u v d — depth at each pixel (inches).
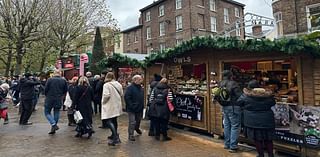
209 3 1278.3
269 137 200.5
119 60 442.9
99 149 248.1
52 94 314.5
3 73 1439.5
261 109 200.7
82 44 970.7
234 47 231.9
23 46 830.5
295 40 191.6
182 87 340.8
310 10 604.7
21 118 374.3
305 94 212.5
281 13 664.4
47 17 836.0
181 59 325.4
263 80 287.0
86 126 291.1
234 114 233.1
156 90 283.6
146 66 364.5
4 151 243.4
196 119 304.7
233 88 232.4
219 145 257.4
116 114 260.7
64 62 879.7
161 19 1366.9
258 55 244.4
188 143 268.2
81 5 928.9
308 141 207.8
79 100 288.7
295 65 230.1
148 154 232.1
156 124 284.0
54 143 270.2
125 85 458.0
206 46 263.0
